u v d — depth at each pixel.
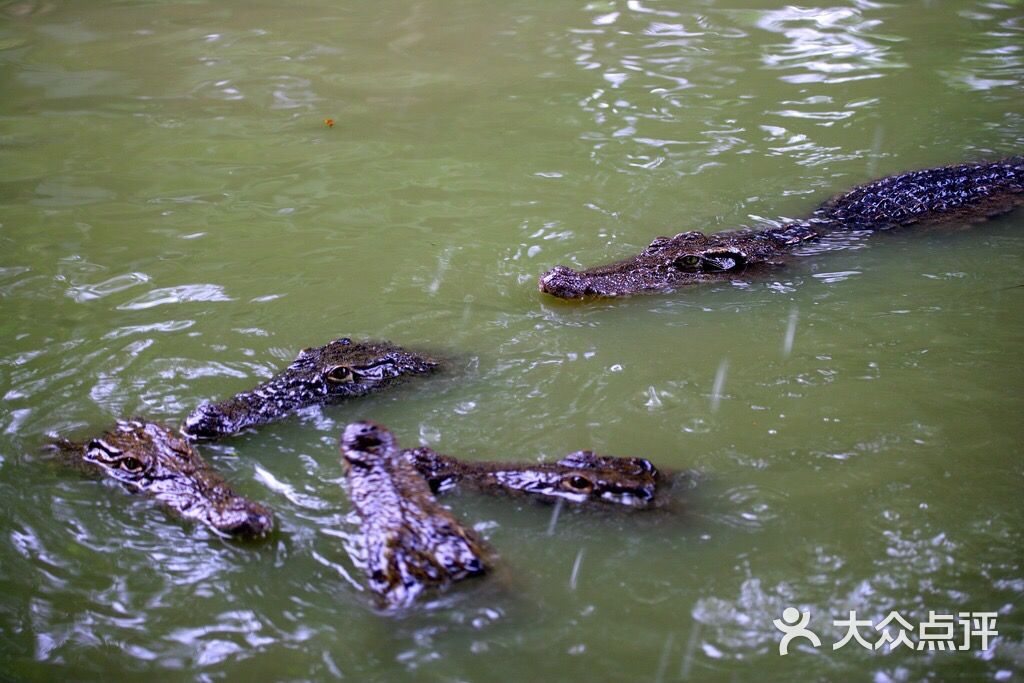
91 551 4.58
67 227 7.93
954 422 5.40
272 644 4.04
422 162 9.13
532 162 9.12
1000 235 7.90
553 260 7.52
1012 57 11.45
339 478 5.05
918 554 4.43
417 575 4.18
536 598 4.22
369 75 11.30
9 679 3.88
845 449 5.20
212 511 4.65
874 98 10.45
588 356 6.27
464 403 5.72
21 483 5.04
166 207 8.30
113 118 10.15
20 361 6.10
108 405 5.69
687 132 9.72
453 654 3.95
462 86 10.93
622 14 13.30
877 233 7.98
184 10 13.72
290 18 13.35
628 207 8.34
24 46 12.22
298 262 7.41
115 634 4.11
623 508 4.72
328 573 4.41
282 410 5.53
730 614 4.14
